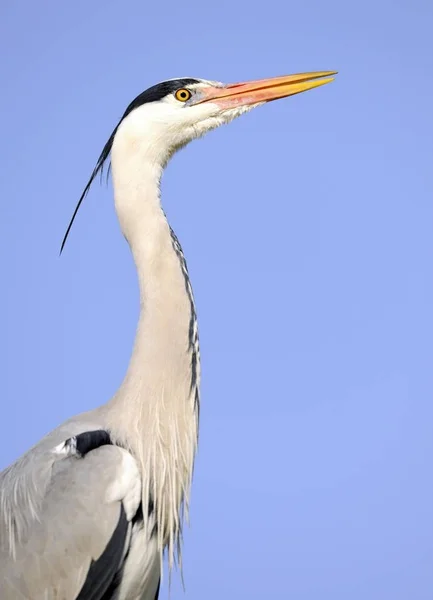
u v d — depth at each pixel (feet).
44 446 30.91
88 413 32.01
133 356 31.45
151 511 30.12
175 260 32.09
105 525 28.68
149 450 30.32
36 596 28.66
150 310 31.58
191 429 31.50
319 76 36.17
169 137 34.17
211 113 34.78
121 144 33.32
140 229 32.27
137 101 34.19
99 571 28.73
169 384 31.01
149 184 32.91
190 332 31.71
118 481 29.09
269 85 35.78
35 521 29.22
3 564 29.25
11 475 30.94
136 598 30.19
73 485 29.14
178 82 34.86
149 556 30.12
